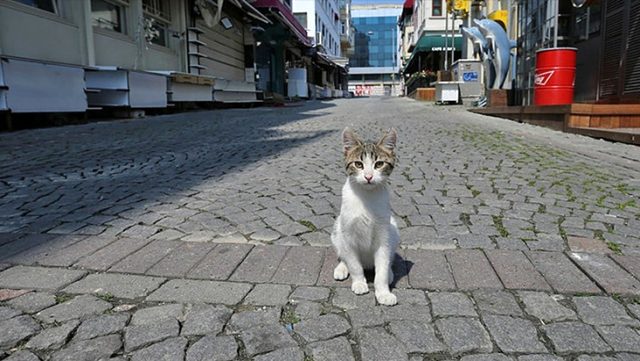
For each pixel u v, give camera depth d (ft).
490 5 59.57
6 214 11.19
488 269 8.04
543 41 33.94
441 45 90.38
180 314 6.65
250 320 6.48
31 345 5.90
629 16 26.22
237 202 12.19
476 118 37.27
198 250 8.96
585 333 6.08
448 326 6.28
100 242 9.37
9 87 23.93
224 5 58.70
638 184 13.91
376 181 6.95
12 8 26.94
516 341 5.92
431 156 19.06
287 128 30.50
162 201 12.26
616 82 27.61
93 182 14.44
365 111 48.88
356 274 7.41
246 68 71.00
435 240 9.48
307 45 98.37
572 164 17.04
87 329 6.25
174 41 48.83
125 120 34.27
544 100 29.68
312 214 11.23
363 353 5.71
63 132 26.25
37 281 7.67
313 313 6.68
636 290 7.23
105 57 36.27
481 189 13.51
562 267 8.08
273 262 8.42
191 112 45.93
